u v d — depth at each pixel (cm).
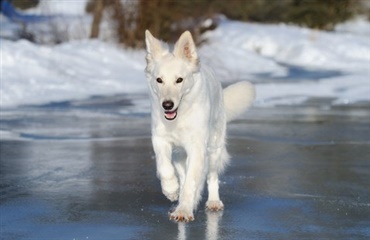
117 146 1986
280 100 3159
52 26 4547
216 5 4947
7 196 1398
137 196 1405
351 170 1666
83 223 1200
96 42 4238
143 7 4291
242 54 4881
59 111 2700
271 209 1302
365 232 1148
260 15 7012
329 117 2608
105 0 4403
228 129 2323
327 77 4203
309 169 1675
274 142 2066
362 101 3128
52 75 3450
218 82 1412
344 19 7088
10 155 1839
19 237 1116
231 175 1605
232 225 1188
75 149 1934
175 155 1357
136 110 2736
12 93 3050
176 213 1215
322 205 1333
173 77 1244
